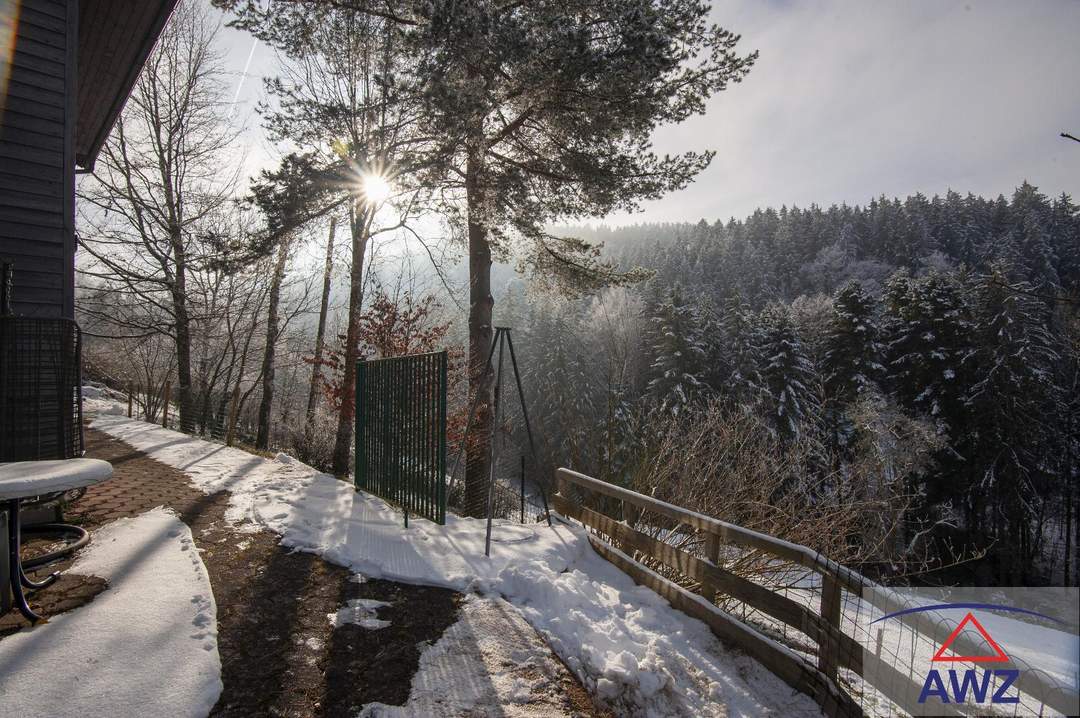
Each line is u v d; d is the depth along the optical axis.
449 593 4.16
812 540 5.71
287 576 4.22
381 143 10.47
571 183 10.61
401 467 5.82
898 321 29.69
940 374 25.33
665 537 5.86
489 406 11.50
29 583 3.45
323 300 16.52
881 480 8.04
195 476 7.39
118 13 7.21
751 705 3.18
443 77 7.97
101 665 2.73
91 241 16.25
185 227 17.16
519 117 10.07
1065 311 28.91
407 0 8.80
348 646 3.33
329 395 14.59
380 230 12.27
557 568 4.80
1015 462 23.00
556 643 3.48
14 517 3.07
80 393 5.35
